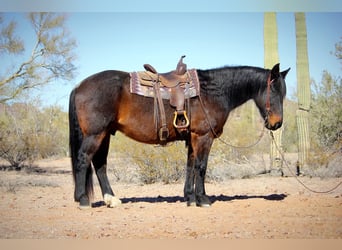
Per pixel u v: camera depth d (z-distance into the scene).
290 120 16.33
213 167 9.56
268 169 10.76
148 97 5.69
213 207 5.83
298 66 10.28
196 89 5.71
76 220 5.13
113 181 9.59
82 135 5.74
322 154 10.14
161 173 9.29
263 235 4.42
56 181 9.89
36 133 14.08
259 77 6.08
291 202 6.21
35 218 5.26
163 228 4.69
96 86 5.59
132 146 9.49
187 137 5.93
